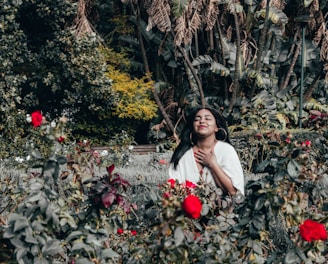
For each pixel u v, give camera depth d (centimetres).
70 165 555
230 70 2330
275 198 414
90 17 2361
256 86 2434
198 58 2288
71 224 391
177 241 366
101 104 2181
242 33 2422
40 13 2084
